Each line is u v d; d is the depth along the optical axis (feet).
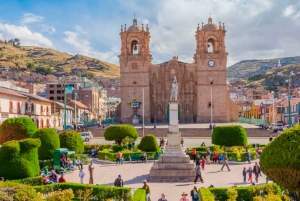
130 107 363.56
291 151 65.51
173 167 131.85
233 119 374.84
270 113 451.53
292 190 68.18
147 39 368.89
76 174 147.43
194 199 94.84
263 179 132.67
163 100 372.17
